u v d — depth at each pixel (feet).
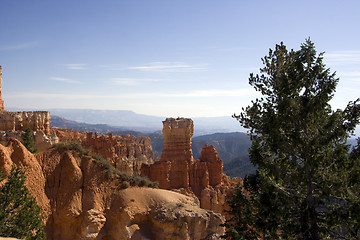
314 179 66.64
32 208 91.50
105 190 123.44
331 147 66.64
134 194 123.75
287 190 71.72
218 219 121.80
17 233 85.10
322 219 66.90
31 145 141.59
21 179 93.15
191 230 115.03
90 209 115.65
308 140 66.28
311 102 65.62
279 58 73.10
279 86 71.31
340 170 62.44
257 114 76.43
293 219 67.51
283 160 67.92
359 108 64.75
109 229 114.32
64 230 111.34
